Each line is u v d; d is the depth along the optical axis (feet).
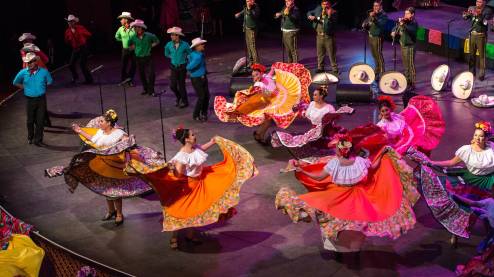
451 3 65.10
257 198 34.22
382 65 50.83
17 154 41.34
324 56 52.75
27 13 60.49
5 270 27.53
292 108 38.70
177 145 41.29
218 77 53.72
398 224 26.96
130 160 29.37
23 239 28.43
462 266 26.99
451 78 50.24
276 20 67.00
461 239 29.71
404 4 63.41
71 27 52.65
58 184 37.11
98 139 32.55
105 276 27.76
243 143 40.83
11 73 58.39
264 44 62.08
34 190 36.55
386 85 47.62
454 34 54.70
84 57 53.26
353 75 48.88
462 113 43.80
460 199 27.71
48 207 34.71
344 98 45.57
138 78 55.06
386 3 63.26
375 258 28.73
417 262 28.32
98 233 31.99
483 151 29.19
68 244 31.17
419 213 31.83
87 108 48.44
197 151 28.96
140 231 31.94
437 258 28.53
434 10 63.05
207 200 28.86
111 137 32.35
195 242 30.42
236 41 64.13
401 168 27.86
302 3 67.31
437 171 33.60
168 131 43.34
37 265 28.12
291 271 28.19
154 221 32.76
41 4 61.11
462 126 41.70
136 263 29.40
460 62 53.83
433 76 48.03
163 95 50.29
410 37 47.80
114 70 57.52
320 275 27.84
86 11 62.18
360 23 63.87
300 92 39.32
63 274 29.55
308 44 61.36
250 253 29.60
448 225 27.55
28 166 39.60
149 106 47.98
